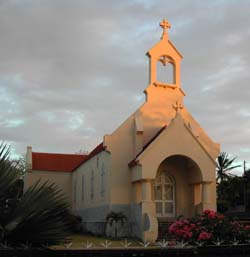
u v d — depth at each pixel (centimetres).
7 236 893
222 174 6212
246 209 5528
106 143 2708
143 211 2420
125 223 2617
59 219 945
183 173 2831
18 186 1019
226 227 1143
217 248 1018
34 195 930
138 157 2484
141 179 2475
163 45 2966
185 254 989
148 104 2859
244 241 1136
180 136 2573
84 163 3603
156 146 2512
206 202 2562
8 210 923
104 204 2805
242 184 5959
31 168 4088
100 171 2978
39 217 895
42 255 888
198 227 1144
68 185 4250
